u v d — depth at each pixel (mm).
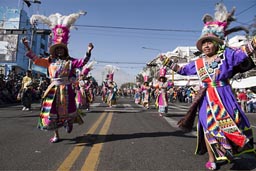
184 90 32094
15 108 13664
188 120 4324
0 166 3969
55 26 5594
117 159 4414
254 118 12633
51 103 5277
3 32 23656
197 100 4145
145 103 15992
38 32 23969
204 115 4035
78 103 12141
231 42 36688
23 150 4883
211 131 3883
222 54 4008
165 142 5711
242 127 3818
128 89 61688
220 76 3973
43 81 21984
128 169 3941
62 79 5387
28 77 12953
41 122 5320
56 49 5461
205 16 4375
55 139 5605
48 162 4199
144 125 8195
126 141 5750
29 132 6625
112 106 17922
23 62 44656
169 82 11477
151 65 6754
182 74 4480
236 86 27875
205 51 4133
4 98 16953
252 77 25719
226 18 4238
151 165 4141
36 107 14523
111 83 17141
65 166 4016
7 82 17922
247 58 3801
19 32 23734
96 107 16516
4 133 6441
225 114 3812
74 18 5594
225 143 3752
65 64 5387
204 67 4121
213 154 4059
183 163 4270
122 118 10031
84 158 4445
